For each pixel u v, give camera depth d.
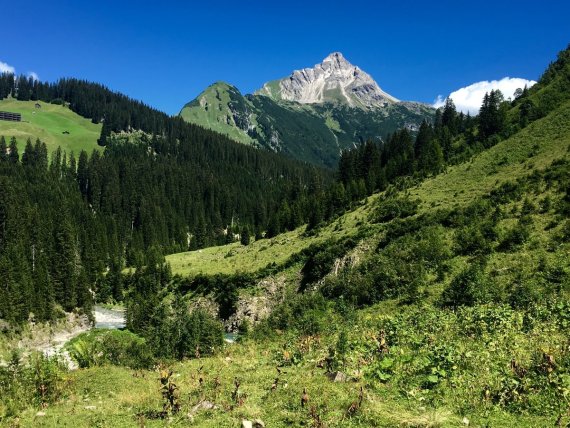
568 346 15.80
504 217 54.78
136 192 197.38
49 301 80.56
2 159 195.50
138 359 34.78
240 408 13.77
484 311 25.12
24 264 90.62
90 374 21.66
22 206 127.31
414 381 14.67
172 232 175.62
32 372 19.42
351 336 25.22
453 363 15.50
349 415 12.06
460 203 66.75
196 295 90.12
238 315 78.69
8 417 15.09
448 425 10.95
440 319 26.27
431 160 100.12
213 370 21.14
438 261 51.75
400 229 66.31
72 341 53.56
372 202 93.69
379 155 126.88
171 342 41.44
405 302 45.53
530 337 18.91
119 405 16.28
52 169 196.50
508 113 110.44
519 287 35.19
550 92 105.19
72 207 157.75
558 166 61.12
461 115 143.00
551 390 12.39
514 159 76.69
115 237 148.25
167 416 14.09
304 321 38.47
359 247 69.38
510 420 11.31
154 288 100.69
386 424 11.27
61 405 16.86
